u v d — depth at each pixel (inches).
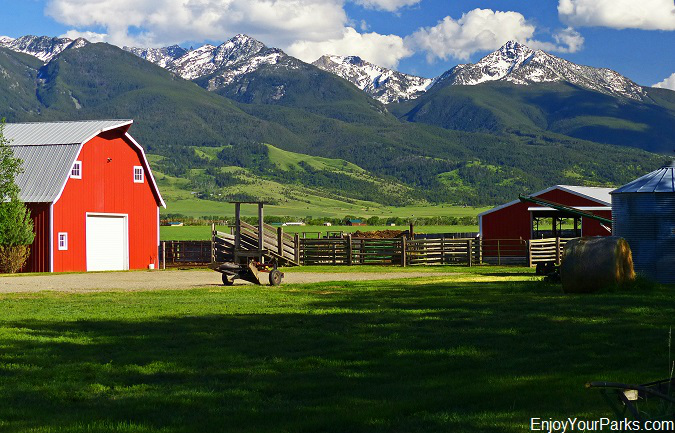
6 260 1493.6
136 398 370.6
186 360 465.7
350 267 1647.4
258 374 424.5
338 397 366.6
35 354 488.7
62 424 325.1
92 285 1110.4
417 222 6358.3
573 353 472.1
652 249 1028.5
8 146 1537.9
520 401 351.3
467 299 810.2
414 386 387.5
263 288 1021.8
